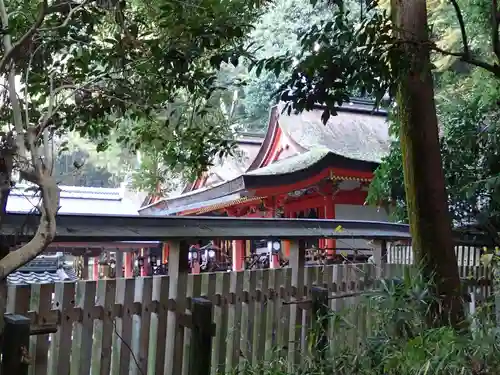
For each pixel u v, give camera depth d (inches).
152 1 124.6
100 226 104.7
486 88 270.1
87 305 102.3
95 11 105.0
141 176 298.8
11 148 78.6
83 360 101.4
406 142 129.6
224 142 132.6
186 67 107.0
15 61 83.4
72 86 97.8
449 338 94.0
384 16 107.5
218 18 105.3
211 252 456.8
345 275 152.9
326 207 422.6
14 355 82.4
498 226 259.9
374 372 96.3
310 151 437.4
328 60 102.0
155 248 487.5
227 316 124.2
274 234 130.0
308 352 121.8
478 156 256.4
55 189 75.1
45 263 298.2
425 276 124.3
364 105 546.0
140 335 109.7
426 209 126.6
